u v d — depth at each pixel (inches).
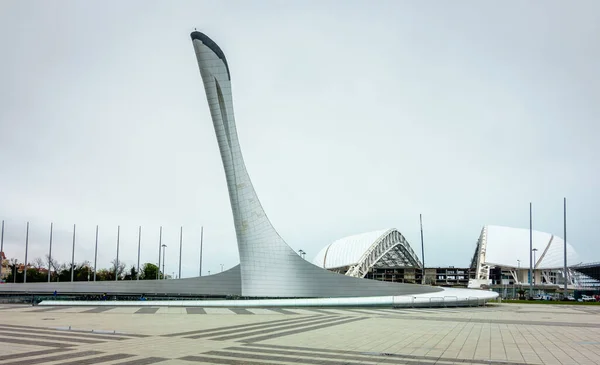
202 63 2043.6
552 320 1190.3
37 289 2453.2
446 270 5664.4
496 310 1665.8
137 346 643.5
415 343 704.4
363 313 1368.1
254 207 2182.6
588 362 555.5
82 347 631.2
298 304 1701.5
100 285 2439.7
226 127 2103.8
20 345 647.8
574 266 4904.0
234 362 526.0
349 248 5024.6
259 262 2183.8
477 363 543.5
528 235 4813.0
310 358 559.2
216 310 1466.5
